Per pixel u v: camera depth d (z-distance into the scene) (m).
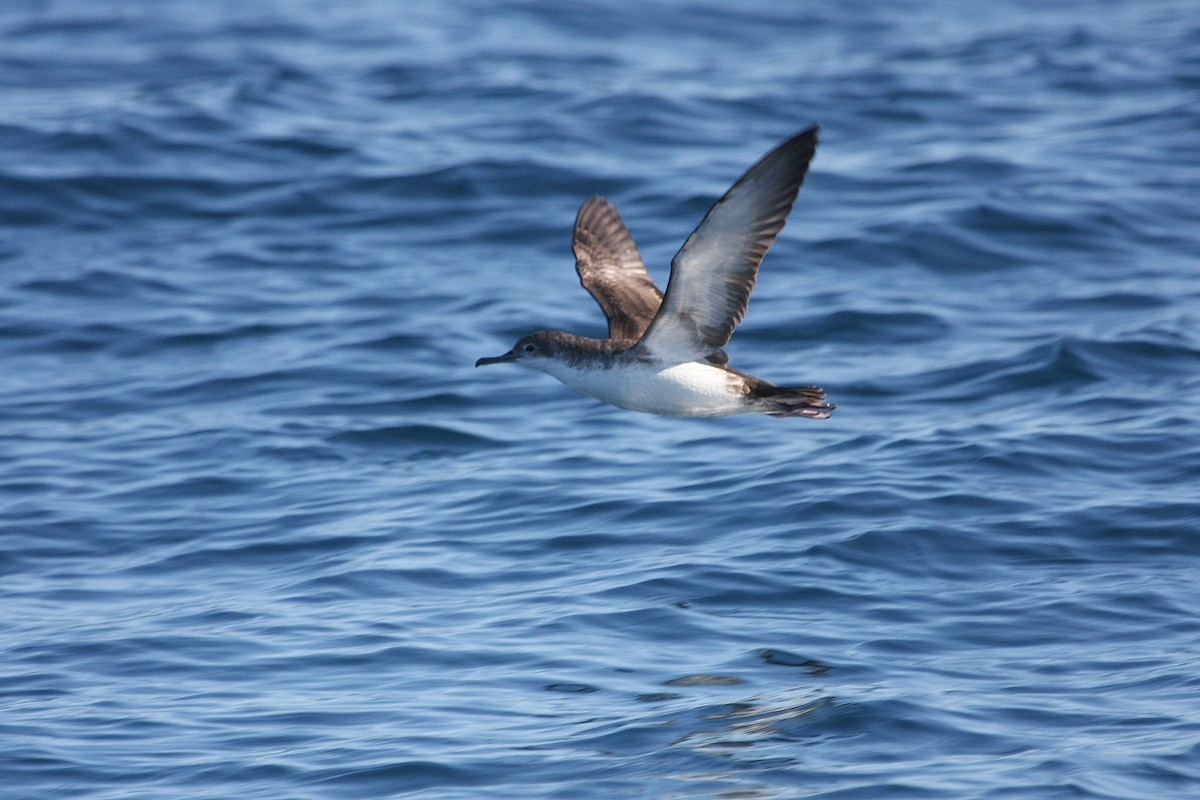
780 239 22.47
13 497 15.81
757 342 19.45
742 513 14.69
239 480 16.17
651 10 37.56
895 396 17.70
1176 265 21.30
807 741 10.59
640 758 10.44
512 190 24.59
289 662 12.20
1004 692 11.26
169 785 10.34
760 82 30.27
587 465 16.23
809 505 14.62
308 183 25.03
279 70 31.41
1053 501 14.60
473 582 13.61
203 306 21.03
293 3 38.59
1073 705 11.01
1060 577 13.22
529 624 12.66
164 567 14.31
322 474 16.31
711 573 13.38
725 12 37.44
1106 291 20.45
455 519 14.99
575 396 18.28
